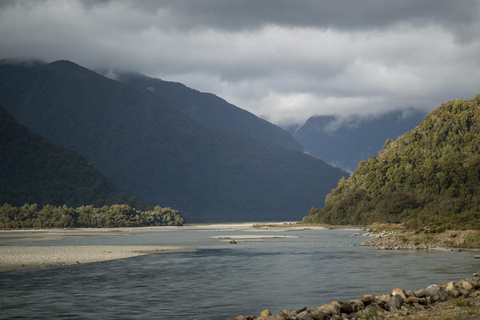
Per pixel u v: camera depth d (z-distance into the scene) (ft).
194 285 147.13
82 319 103.40
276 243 348.79
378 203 633.61
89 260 221.87
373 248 283.79
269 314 90.58
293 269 184.03
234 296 127.85
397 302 93.86
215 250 285.64
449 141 617.62
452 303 93.56
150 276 168.35
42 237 499.51
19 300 124.26
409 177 608.60
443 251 245.24
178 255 251.39
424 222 353.92
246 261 217.97
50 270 185.88
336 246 307.37
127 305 117.50
